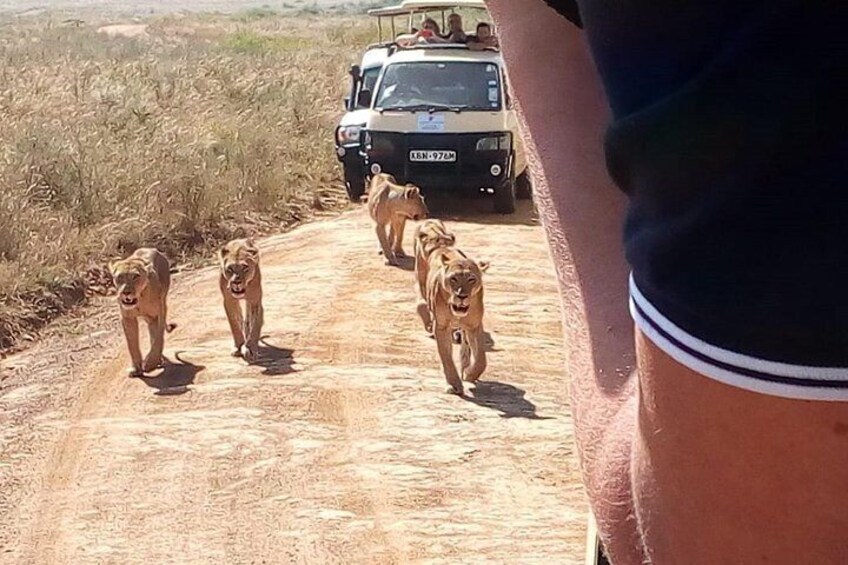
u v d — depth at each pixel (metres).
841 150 1.10
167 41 64.19
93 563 8.30
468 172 23.38
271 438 10.72
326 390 12.12
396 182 23.72
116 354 13.76
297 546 8.48
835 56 1.10
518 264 18.62
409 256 19.25
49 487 9.71
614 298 1.56
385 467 9.97
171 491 9.56
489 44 25.69
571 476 9.73
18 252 16.50
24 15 121.19
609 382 1.52
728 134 1.13
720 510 1.21
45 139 21.91
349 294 16.47
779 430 1.13
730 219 1.13
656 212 1.22
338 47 58.78
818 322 1.10
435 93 24.02
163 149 23.05
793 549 1.17
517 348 13.78
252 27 85.56
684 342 1.18
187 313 15.59
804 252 1.10
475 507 9.13
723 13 1.16
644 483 1.33
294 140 28.27
